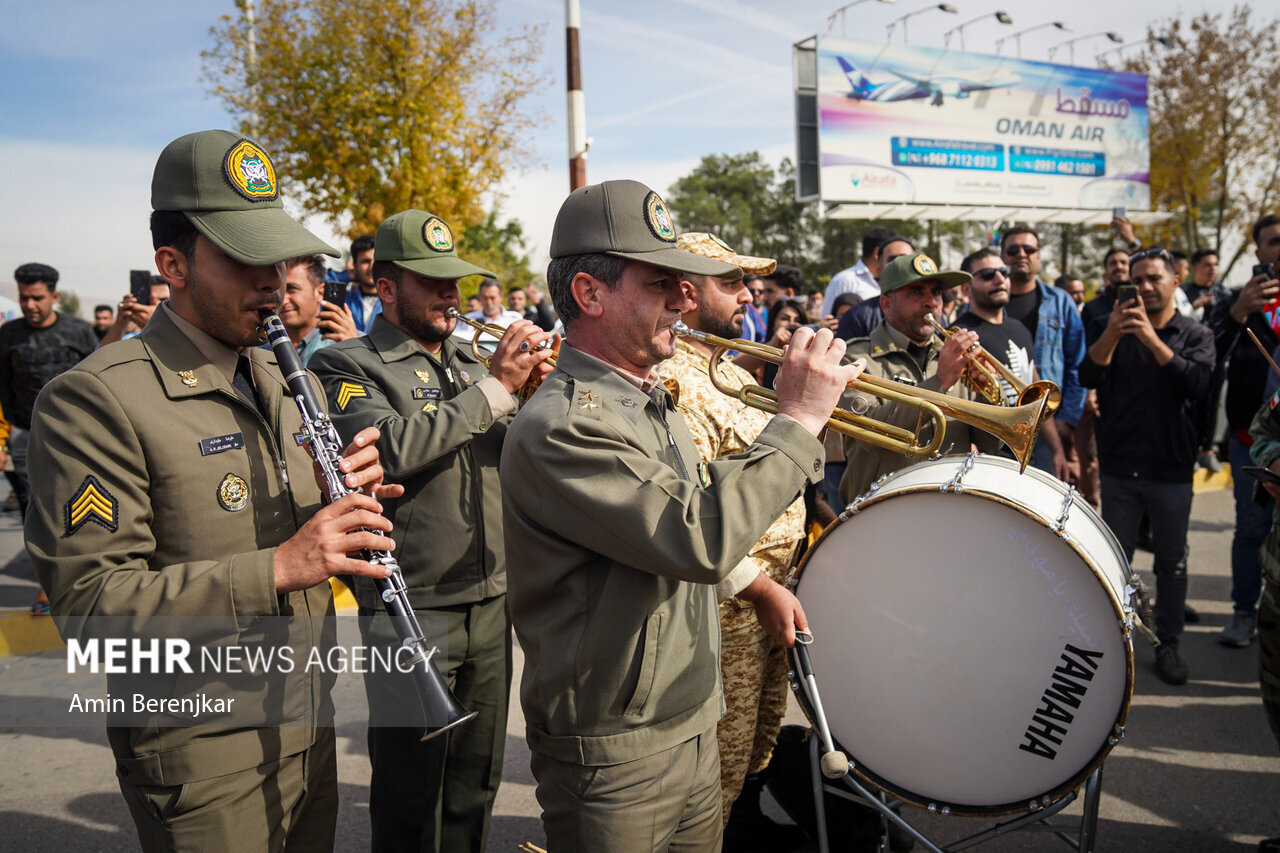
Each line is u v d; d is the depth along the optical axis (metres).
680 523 1.42
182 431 1.54
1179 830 2.80
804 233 61.28
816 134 18.23
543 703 1.59
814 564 2.23
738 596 2.08
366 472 1.67
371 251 5.01
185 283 1.57
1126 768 3.20
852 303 6.08
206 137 1.54
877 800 2.24
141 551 1.47
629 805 1.55
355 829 2.88
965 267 5.27
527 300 10.61
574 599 1.55
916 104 18.78
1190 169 21.56
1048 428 4.77
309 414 1.64
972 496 2.03
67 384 1.46
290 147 11.65
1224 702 3.78
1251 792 3.02
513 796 3.13
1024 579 2.02
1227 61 20.67
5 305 10.48
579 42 8.16
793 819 2.67
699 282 2.45
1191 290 8.26
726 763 2.41
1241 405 4.36
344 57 11.55
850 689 2.21
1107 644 1.95
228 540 1.57
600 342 1.66
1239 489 4.38
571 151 8.23
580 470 1.47
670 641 1.59
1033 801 2.06
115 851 2.76
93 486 1.43
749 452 1.52
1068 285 9.47
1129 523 4.25
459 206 12.20
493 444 2.48
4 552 6.28
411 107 11.53
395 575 1.67
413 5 11.45
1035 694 2.03
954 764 2.12
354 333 3.34
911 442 1.98
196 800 1.51
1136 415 4.08
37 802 3.06
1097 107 20.83
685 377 2.39
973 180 19.48
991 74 19.59
